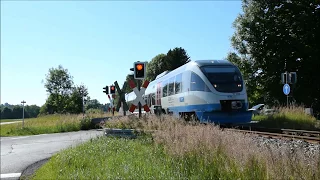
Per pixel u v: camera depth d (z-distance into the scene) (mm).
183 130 10047
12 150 15656
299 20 38656
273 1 41094
